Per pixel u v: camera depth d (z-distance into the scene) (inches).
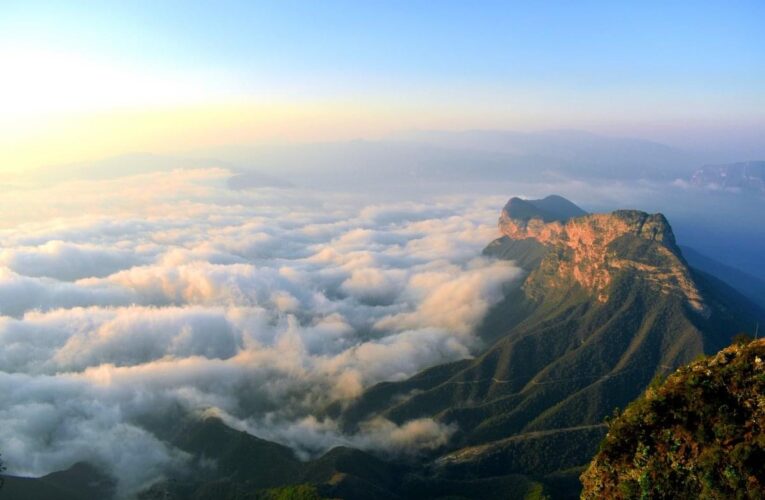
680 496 2112.5
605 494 2319.1
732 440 2066.9
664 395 2306.8
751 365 2188.7
